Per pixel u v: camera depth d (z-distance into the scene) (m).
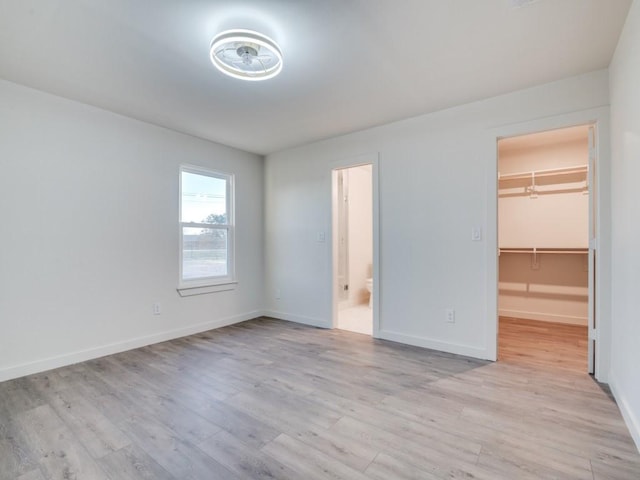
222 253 4.25
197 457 1.63
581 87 2.50
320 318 4.14
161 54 2.19
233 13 1.80
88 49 2.13
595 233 2.54
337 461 1.59
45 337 2.73
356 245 5.66
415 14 1.81
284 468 1.55
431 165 3.22
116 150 3.18
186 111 3.14
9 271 2.56
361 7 1.75
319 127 3.59
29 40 2.02
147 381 2.50
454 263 3.09
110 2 1.70
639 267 1.70
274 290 4.64
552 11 1.80
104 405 2.13
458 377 2.55
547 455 1.62
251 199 4.59
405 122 3.38
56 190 2.80
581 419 1.95
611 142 2.36
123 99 2.88
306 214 4.27
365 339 3.57
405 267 3.39
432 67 2.38
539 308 4.36
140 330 3.35
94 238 3.03
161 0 1.69
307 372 2.67
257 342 3.48
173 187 3.66
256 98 2.87
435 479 1.46
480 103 2.94
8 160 2.56
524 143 4.20
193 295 3.83
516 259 4.51
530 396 2.23
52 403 2.16
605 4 1.75
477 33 1.99
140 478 1.48
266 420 1.96
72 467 1.55
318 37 2.01
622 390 2.02
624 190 2.01
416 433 1.82
